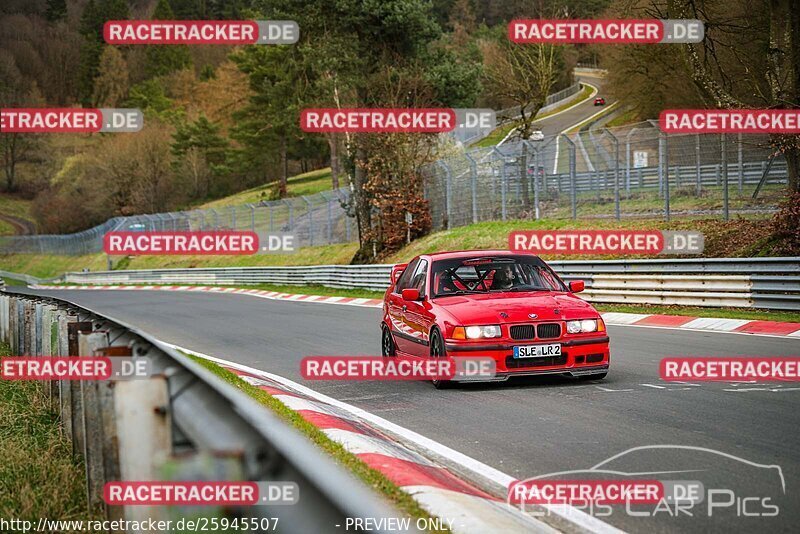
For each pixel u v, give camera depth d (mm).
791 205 46750
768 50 48844
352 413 21609
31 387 24562
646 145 85562
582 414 19906
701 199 70625
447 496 12852
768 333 35188
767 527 11453
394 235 87125
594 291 51500
